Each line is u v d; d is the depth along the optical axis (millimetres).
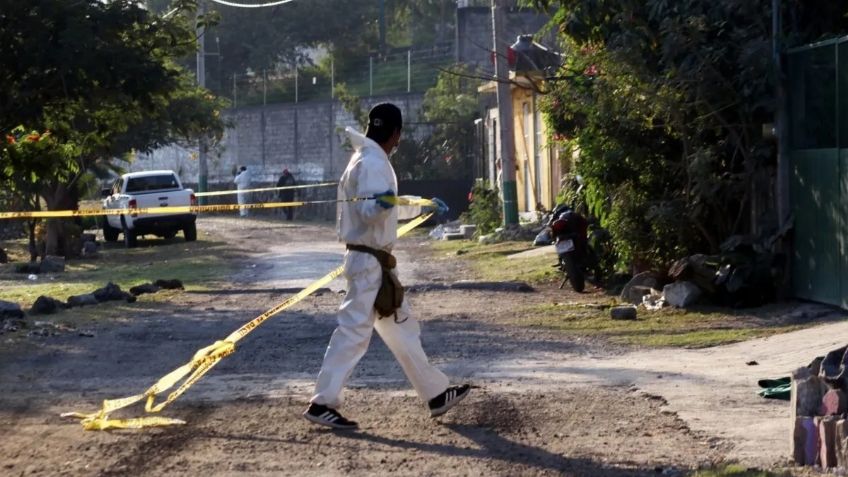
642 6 29062
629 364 19859
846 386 12812
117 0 35219
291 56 109812
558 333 24203
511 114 52188
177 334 25078
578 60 31625
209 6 106438
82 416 15758
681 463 12945
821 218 25391
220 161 106562
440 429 14773
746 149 27969
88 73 33656
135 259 54688
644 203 29609
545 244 46406
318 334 24703
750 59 26531
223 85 108875
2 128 34594
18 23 33375
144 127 62375
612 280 32875
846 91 24234
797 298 26531
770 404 16031
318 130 96188
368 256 14734
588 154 29766
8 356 21875
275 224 82688
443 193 78188
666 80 27328
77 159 55375
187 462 13180
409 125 84125
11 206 57812
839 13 27578
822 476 12180
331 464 13062
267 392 17500
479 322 26359
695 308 26797
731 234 28625
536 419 15297
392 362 20469
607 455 13367
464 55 83875
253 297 33344
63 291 38000
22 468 12977
